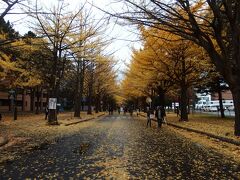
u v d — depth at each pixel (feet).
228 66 60.85
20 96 286.05
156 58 108.37
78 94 152.35
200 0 60.39
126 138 63.57
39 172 30.63
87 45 101.04
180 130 85.20
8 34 83.51
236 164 35.78
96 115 196.13
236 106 61.16
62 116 170.19
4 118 139.54
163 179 27.86
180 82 115.85
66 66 137.59
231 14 57.21
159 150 46.19
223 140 57.47
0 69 104.32
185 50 104.99
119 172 30.63
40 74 103.45
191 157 40.19
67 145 52.26
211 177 28.96
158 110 98.78
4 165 34.45
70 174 29.68
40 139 61.21
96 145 52.06
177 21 58.44
